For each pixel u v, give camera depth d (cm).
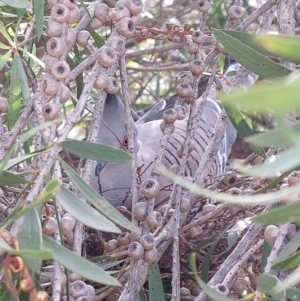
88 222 196
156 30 366
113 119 350
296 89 139
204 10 321
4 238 178
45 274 252
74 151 228
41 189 229
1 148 262
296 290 201
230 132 497
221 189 374
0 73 469
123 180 372
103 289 281
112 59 270
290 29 294
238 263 238
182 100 321
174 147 419
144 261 253
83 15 323
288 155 170
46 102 256
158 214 262
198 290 330
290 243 207
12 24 386
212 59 327
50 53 261
